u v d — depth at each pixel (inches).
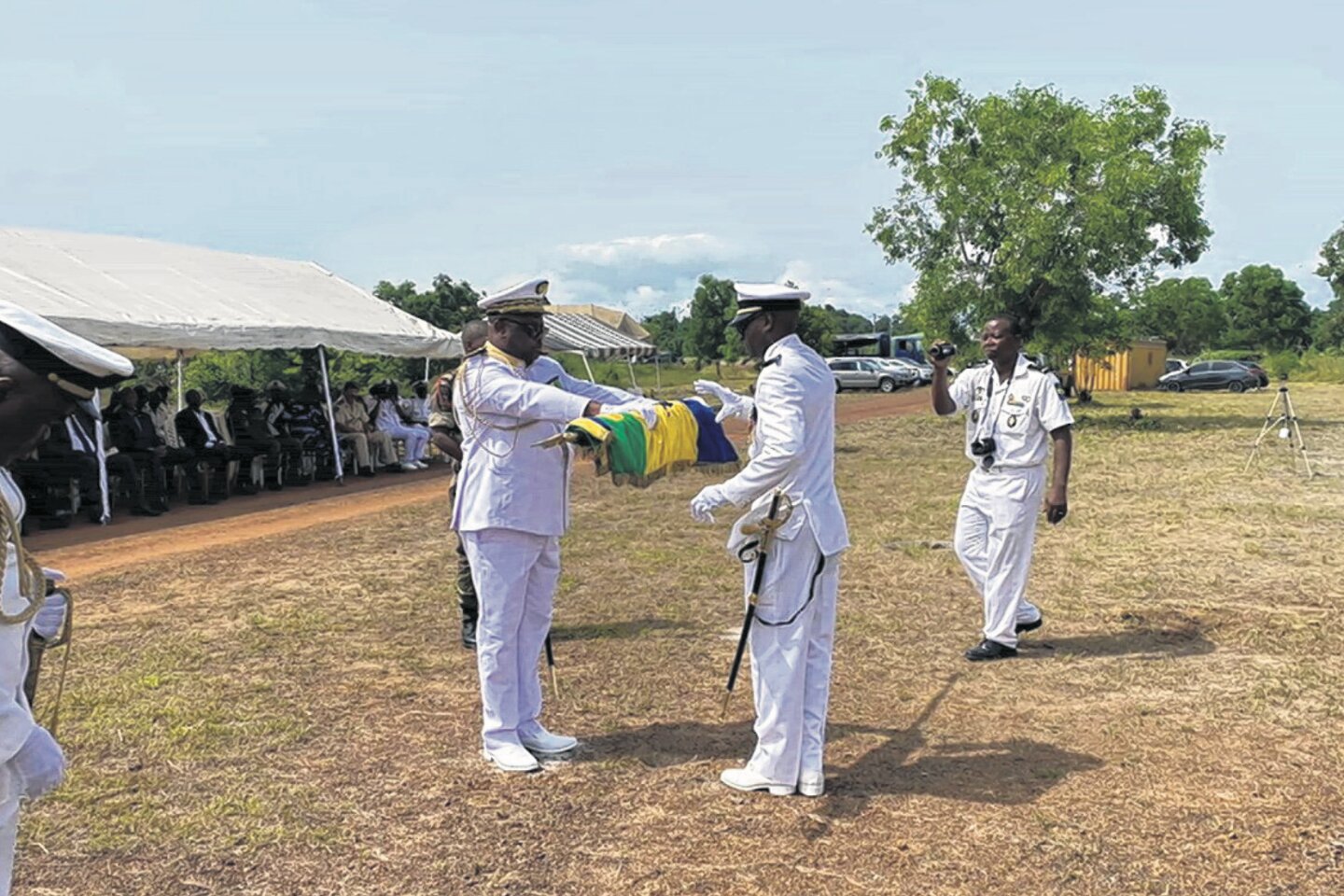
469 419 182.4
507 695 183.0
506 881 144.6
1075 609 297.7
